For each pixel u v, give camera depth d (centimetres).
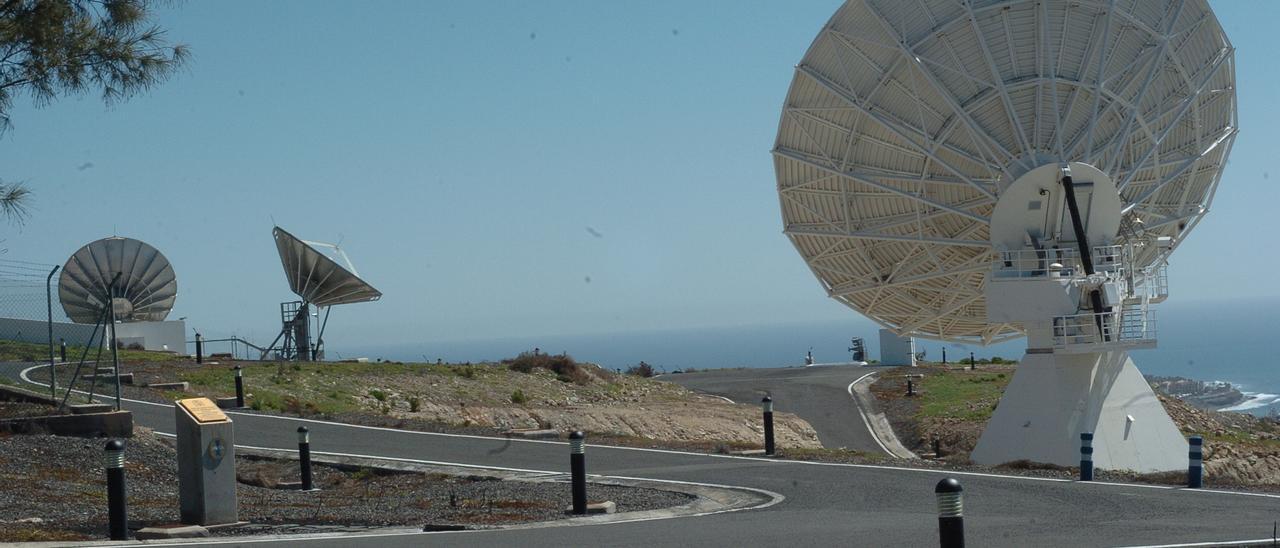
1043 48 3145
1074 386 3094
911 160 3275
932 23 3155
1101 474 2247
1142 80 3225
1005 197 3125
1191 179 3388
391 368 4750
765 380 6350
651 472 2277
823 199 3447
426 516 1680
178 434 1614
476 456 2498
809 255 3581
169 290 5631
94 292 5394
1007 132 3206
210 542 1379
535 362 5391
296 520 1652
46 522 1533
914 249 3391
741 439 4275
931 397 5169
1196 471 2009
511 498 1888
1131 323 3120
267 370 4256
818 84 3297
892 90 3222
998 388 5322
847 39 3238
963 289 3453
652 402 5116
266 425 3023
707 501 1825
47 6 1934
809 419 4906
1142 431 3138
